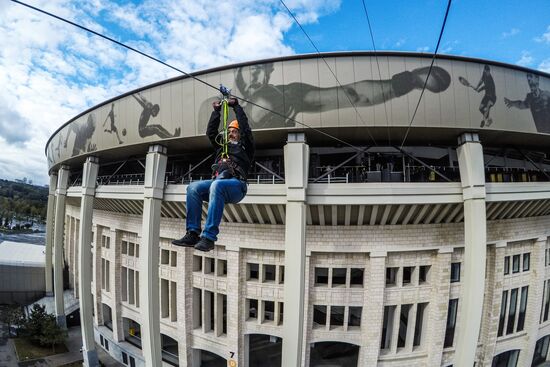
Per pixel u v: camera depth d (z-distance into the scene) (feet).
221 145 14.64
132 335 95.35
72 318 124.26
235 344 69.26
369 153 66.03
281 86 53.57
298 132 55.52
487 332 72.49
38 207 412.36
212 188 12.12
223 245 71.00
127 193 76.79
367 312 64.49
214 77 56.75
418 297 66.90
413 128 54.34
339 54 52.08
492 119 54.70
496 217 70.28
